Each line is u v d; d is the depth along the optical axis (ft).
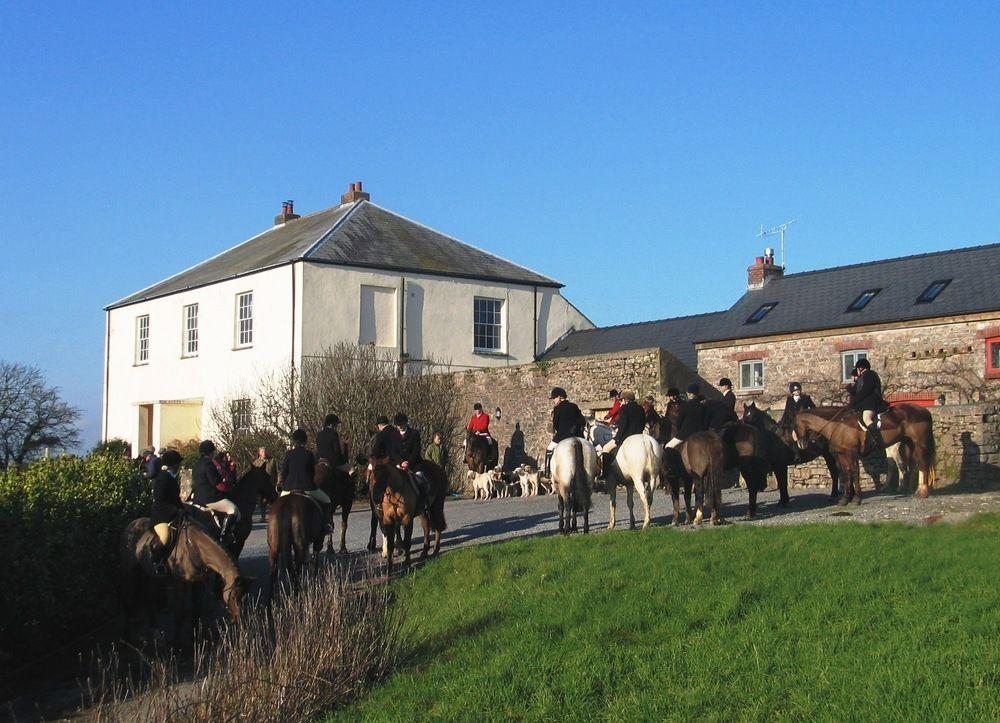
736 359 110.11
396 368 110.32
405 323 118.83
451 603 41.24
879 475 73.36
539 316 131.75
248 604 43.62
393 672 33.68
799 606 34.14
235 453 102.89
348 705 31.27
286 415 103.19
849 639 30.83
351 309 115.14
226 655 32.14
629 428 56.59
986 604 31.83
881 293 104.37
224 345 121.90
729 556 41.50
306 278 112.16
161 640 43.24
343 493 57.21
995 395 89.25
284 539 43.98
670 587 37.86
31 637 40.57
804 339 104.78
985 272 98.53
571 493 53.93
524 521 67.46
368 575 49.34
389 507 49.98
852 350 101.35
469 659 33.78
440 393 105.81
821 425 60.75
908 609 32.48
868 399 59.62
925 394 95.20
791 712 26.53
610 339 127.95
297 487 48.52
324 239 118.11
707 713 27.32
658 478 53.88
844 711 25.81
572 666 31.63
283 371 111.45
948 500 58.49
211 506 47.39
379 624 35.04
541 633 35.12
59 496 44.19
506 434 100.83
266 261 118.83
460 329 123.54
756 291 118.83
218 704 28.58
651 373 89.51
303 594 35.42
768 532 46.06
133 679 38.27
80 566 43.16
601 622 34.99
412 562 52.80
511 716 29.09
